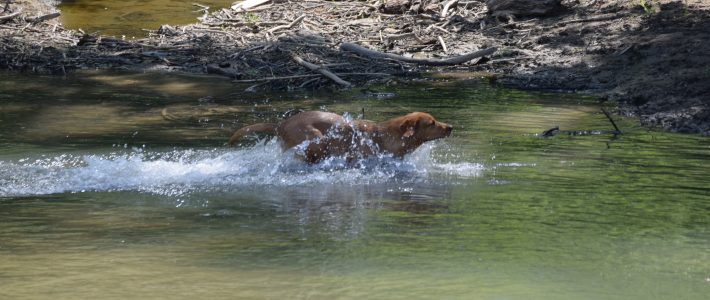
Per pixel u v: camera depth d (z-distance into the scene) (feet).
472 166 89.30
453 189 81.00
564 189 80.84
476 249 64.23
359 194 79.56
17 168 87.40
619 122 109.09
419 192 80.18
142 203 76.48
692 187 81.71
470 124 107.65
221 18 175.22
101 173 85.87
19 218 71.82
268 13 177.99
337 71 138.62
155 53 148.36
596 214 73.26
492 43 153.17
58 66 140.77
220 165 89.30
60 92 125.80
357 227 69.31
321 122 89.92
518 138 100.99
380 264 60.75
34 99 120.98
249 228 69.10
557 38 150.82
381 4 178.29
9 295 54.44
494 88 129.39
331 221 71.05
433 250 63.82
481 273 59.21
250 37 159.12
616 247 65.16
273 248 64.08
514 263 61.41
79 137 100.63
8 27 161.48
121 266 60.03
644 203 76.64
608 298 55.36
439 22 167.02
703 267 61.00
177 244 64.95
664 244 65.87
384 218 71.87
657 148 96.78
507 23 162.50
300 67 139.13
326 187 81.92
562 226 69.97
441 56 148.56
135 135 101.96
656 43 137.80
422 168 88.48
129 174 85.76
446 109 115.85
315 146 88.94
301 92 127.85
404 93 126.21
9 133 101.91
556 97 123.44
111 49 152.46
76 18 179.73
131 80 134.62
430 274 58.90
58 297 54.13
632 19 153.28
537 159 91.86
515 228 69.46
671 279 58.59
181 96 124.67
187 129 105.40
